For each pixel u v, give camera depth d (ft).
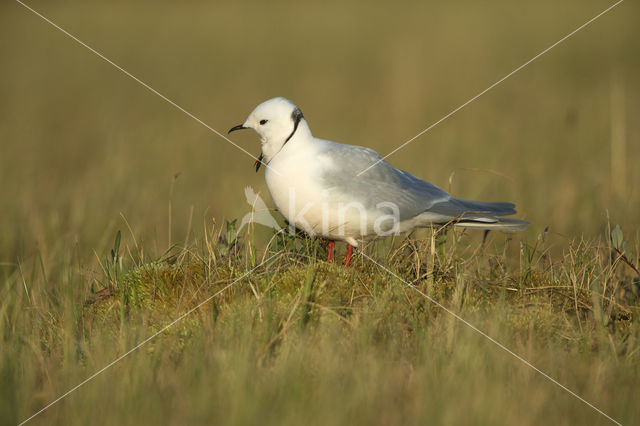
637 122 103.45
